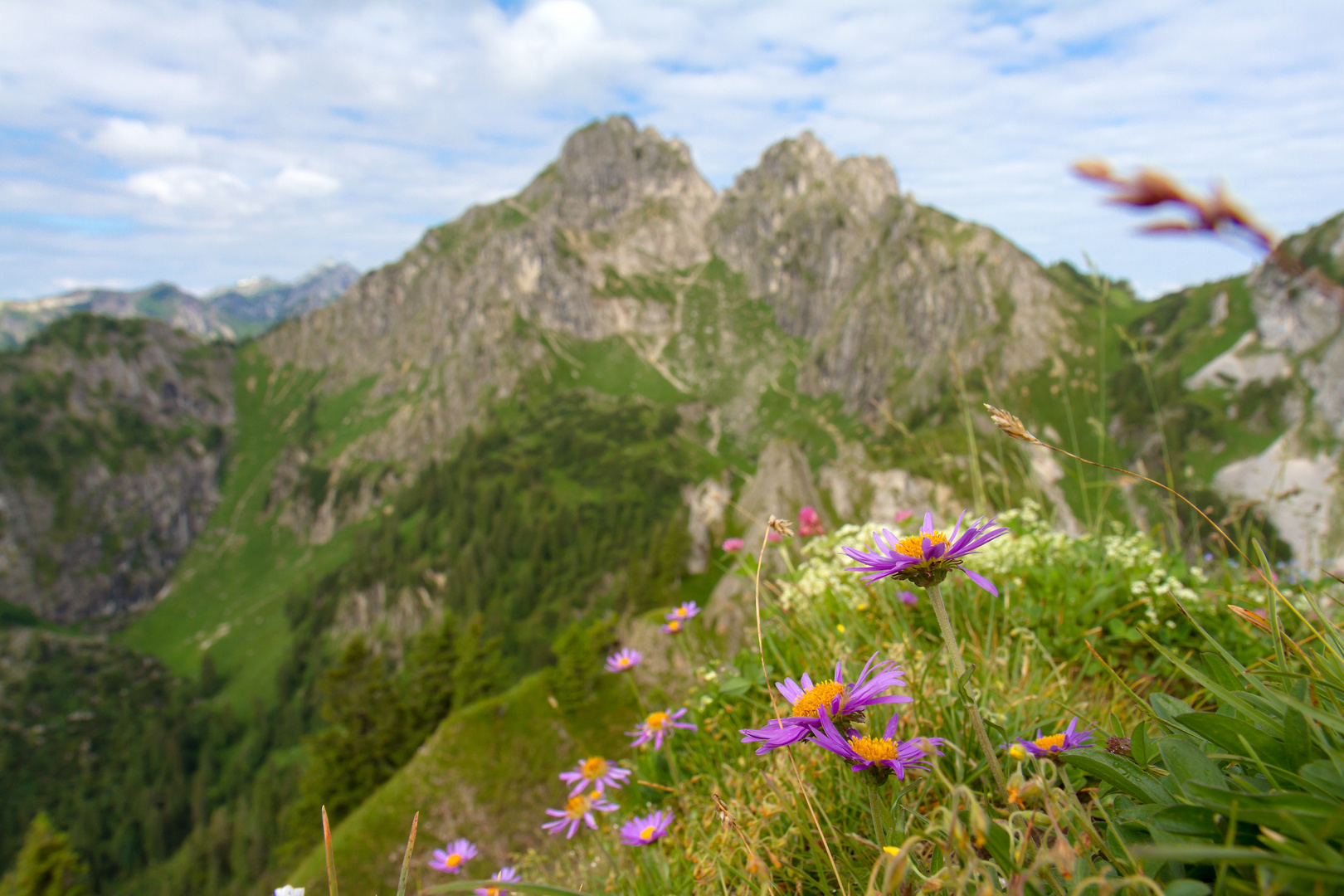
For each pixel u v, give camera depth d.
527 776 37.16
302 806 56.47
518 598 191.50
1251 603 5.05
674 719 4.47
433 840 34.91
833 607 5.52
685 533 106.00
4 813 160.75
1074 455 2.57
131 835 142.25
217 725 180.50
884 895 1.88
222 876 115.44
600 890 3.81
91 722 194.88
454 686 62.91
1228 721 2.32
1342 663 2.55
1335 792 2.02
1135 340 6.29
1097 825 2.51
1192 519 5.71
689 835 3.69
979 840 1.87
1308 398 160.62
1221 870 1.93
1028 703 3.78
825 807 3.26
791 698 2.74
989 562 5.91
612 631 44.00
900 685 2.45
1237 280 195.38
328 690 58.22
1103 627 5.25
